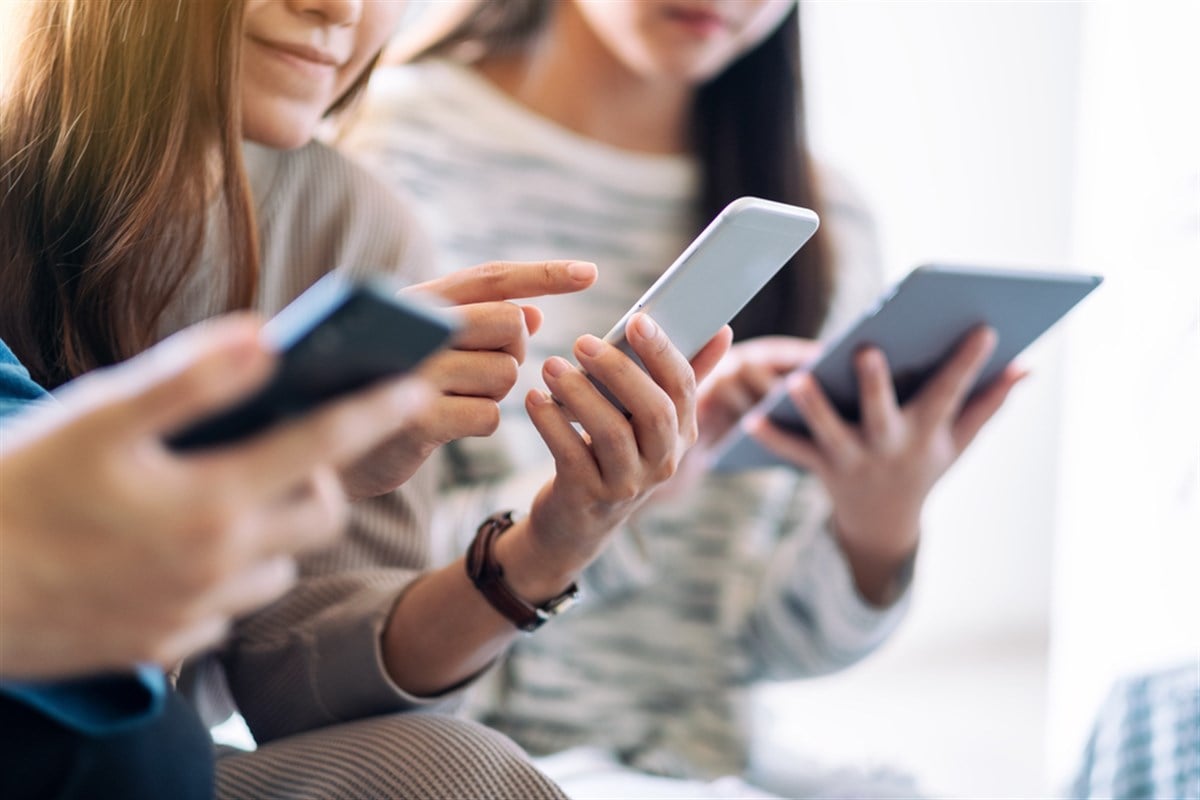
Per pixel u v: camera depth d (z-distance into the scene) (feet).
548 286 2.77
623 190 5.58
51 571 1.41
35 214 3.02
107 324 3.04
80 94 2.99
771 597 5.21
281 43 3.32
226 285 3.31
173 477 1.37
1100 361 5.07
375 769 2.55
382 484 2.87
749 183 5.52
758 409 4.31
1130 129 5.12
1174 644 4.39
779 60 5.43
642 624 5.36
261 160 3.69
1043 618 9.79
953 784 7.50
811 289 5.37
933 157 9.14
